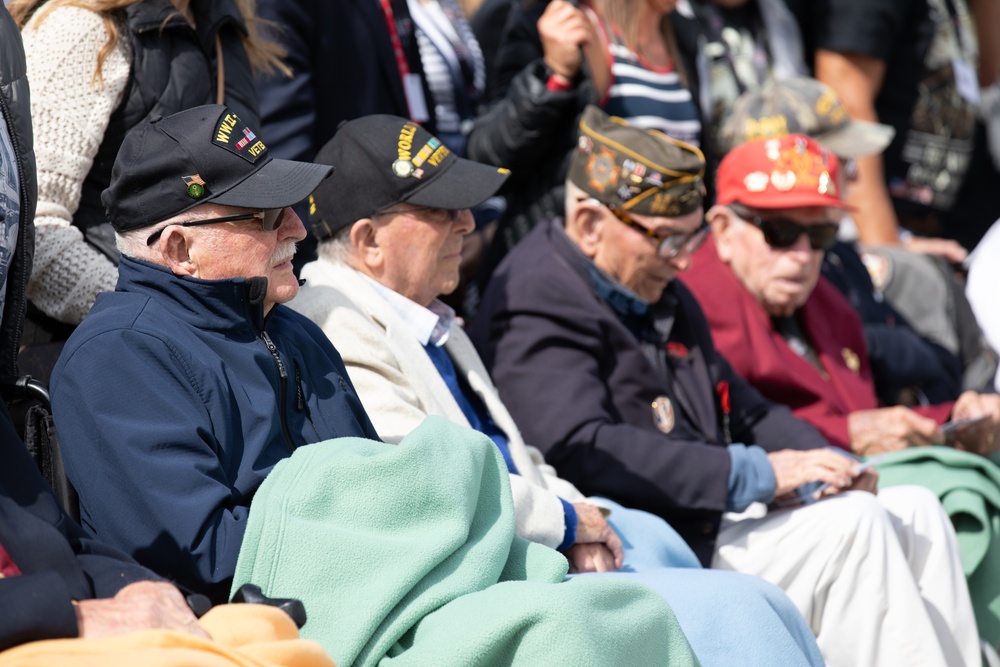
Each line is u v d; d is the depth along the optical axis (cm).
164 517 983
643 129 1595
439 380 1330
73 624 838
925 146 2583
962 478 1652
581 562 1304
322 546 984
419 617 984
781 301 1800
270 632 892
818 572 1445
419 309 1376
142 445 996
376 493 1013
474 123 1955
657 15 1975
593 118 1602
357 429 1164
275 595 982
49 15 1259
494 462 1103
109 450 1001
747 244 1792
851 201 2452
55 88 1233
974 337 2241
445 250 1386
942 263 2277
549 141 1850
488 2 2303
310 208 1373
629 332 1577
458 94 2105
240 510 1016
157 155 1076
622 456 1483
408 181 1347
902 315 2164
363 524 1009
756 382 1791
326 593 980
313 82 1747
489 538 1055
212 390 1041
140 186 1077
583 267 1580
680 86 1984
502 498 1094
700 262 1816
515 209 1892
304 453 1039
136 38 1273
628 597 1023
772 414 1725
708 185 2016
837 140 1955
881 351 2058
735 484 1495
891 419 1778
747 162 1791
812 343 1900
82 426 1014
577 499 1415
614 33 1927
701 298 1789
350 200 1352
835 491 1554
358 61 1783
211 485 997
